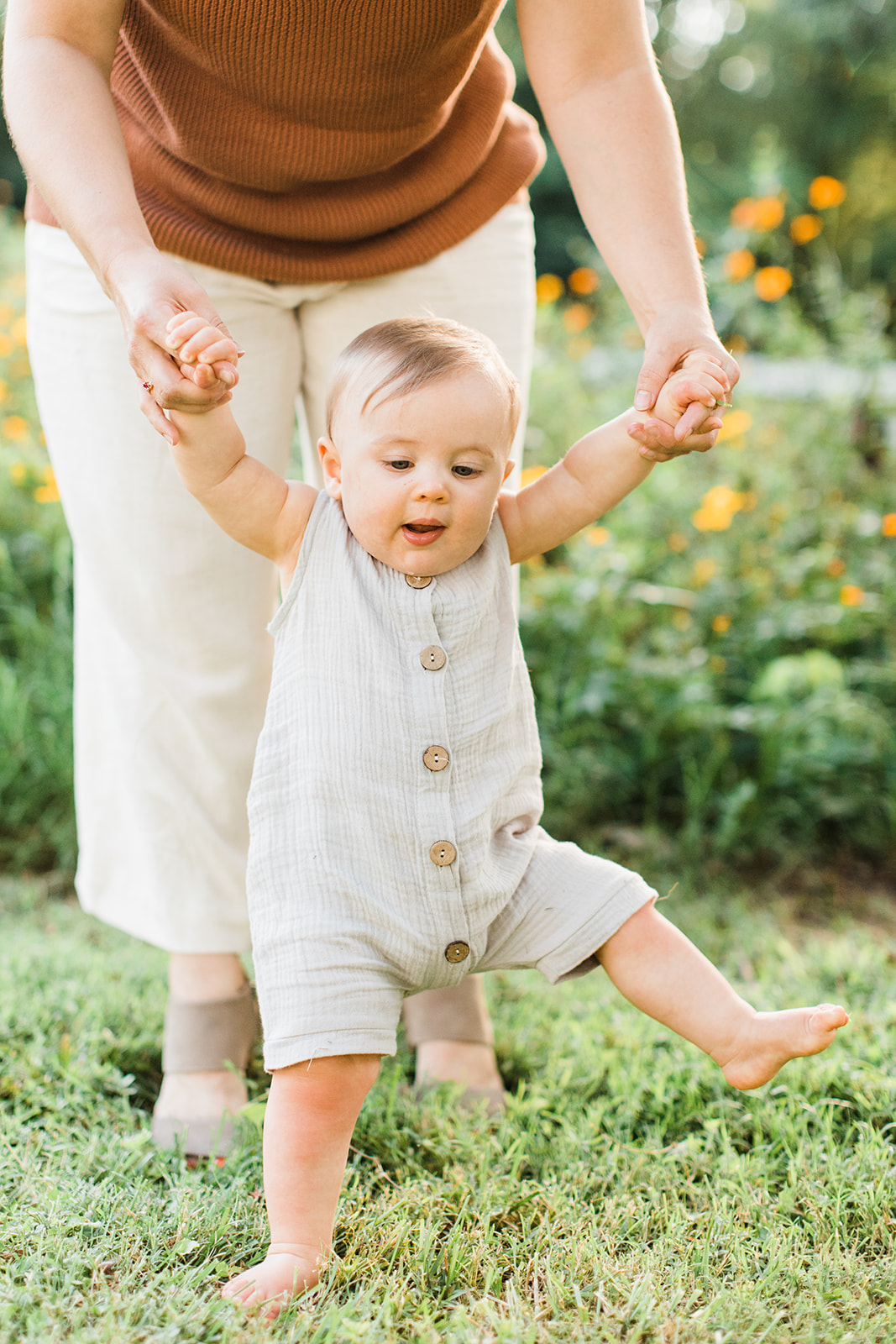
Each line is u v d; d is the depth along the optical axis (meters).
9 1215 1.65
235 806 2.14
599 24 1.77
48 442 2.09
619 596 4.01
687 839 3.49
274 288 1.96
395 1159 1.88
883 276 14.04
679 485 4.65
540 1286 1.58
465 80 1.85
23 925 3.04
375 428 1.53
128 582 2.04
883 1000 2.46
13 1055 2.15
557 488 1.70
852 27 14.30
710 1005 1.64
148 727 2.10
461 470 1.55
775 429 5.10
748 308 5.62
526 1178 1.90
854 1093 2.03
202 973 2.15
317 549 1.60
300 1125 1.51
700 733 3.74
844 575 4.25
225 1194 1.75
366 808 1.54
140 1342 1.37
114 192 1.52
